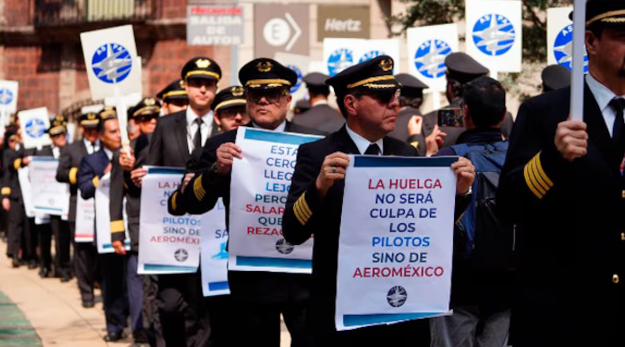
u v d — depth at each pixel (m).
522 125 3.90
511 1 8.60
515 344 3.92
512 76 15.82
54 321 10.64
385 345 4.36
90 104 29.64
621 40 3.69
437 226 4.26
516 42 8.59
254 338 5.63
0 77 30.27
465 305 5.54
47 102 30.12
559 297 3.79
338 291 4.24
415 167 4.23
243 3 24.08
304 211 4.25
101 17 28.69
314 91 9.62
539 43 15.87
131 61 8.20
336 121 8.91
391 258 4.26
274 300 5.55
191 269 6.93
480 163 5.40
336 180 4.30
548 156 3.73
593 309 3.75
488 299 5.52
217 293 6.15
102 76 8.19
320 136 5.60
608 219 3.73
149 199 6.92
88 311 11.39
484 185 5.35
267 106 5.71
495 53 8.59
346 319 4.25
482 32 8.59
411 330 4.38
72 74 29.91
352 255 4.24
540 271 3.83
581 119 3.61
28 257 16.25
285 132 5.57
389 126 4.45
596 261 3.74
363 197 4.21
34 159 13.60
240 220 5.54
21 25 29.92
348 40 11.65
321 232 4.35
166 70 28.34
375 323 4.27
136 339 8.99
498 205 3.97
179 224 6.92
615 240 3.72
